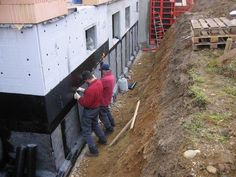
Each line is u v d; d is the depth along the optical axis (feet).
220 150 11.86
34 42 16.61
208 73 19.84
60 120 20.30
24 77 17.70
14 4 15.87
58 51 19.20
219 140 12.53
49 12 17.34
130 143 20.45
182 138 13.15
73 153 22.43
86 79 21.68
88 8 24.22
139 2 55.06
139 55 52.21
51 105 18.69
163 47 41.37
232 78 18.95
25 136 19.31
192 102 16.31
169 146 13.23
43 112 18.25
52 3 17.57
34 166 19.35
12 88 18.17
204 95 16.40
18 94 18.22
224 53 21.48
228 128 13.35
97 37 27.48
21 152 18.76
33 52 16.89
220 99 16.03
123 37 40.63
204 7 42.96
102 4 28.32
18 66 17.49
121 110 30.53
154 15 54.49
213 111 14.90
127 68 42.83
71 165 21.68
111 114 28.07
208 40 23.79
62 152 21.01
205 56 22.26
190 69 20.83
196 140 12.62
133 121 24.06
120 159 19.19
